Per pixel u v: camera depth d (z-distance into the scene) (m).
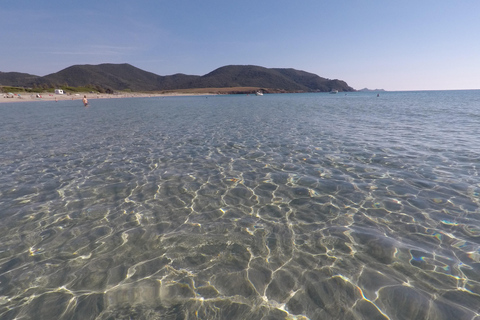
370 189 6.80
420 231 4.79
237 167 9.18
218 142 13.66
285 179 7.82
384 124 18.78
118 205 6.29
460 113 25.62
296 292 3.46
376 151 10.72
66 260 4.25
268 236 4.83
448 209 5.55
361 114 27.11
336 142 12.77
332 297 3.36
